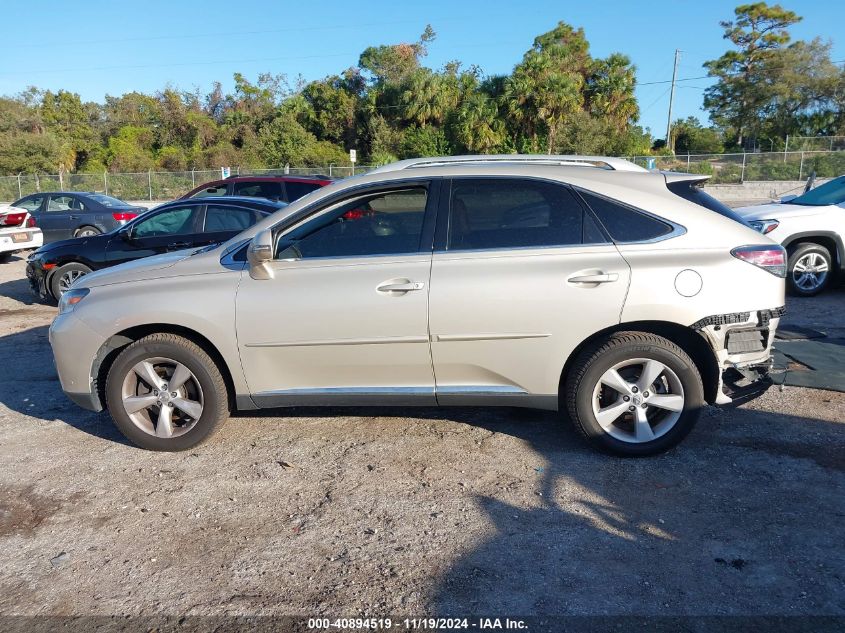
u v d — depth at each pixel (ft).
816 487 12.48
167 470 14.07
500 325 13.16
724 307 12.93
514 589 9.84
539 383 13.46
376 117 170.60
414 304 13.26
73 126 187.52
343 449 14.78
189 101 200.64
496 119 134.10
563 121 133.39
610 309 12.95
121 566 10.79
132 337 14.99
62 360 14.84
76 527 12.01
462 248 13.47
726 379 13.58
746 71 186.39
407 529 11.51
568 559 10.52
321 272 13.69
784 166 108.78
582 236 13.29
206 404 14.42
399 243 13.71
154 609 9.71
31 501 12.98
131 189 125.70
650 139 159.02
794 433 14.82
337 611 9.51
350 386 14.08
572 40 180.86
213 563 10.78
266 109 188.75
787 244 28.12
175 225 29.99
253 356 13.99
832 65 173.68
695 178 13.97
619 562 10.40
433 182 13.85
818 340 21.71
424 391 13.82
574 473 13.26
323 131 181.78
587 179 13.57
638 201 13.39
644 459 13.74
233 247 14.75
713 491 12.43
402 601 9.66
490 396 13.66
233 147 174.81
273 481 13.43
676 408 13.33
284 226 14.10
